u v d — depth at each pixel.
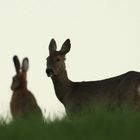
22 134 10.51
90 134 9.84
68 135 9.99
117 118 11.16
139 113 12.10
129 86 21.17
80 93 22.33
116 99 21.28
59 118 12.69
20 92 17.73
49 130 10.80
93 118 11.36
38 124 11.66
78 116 13.70
